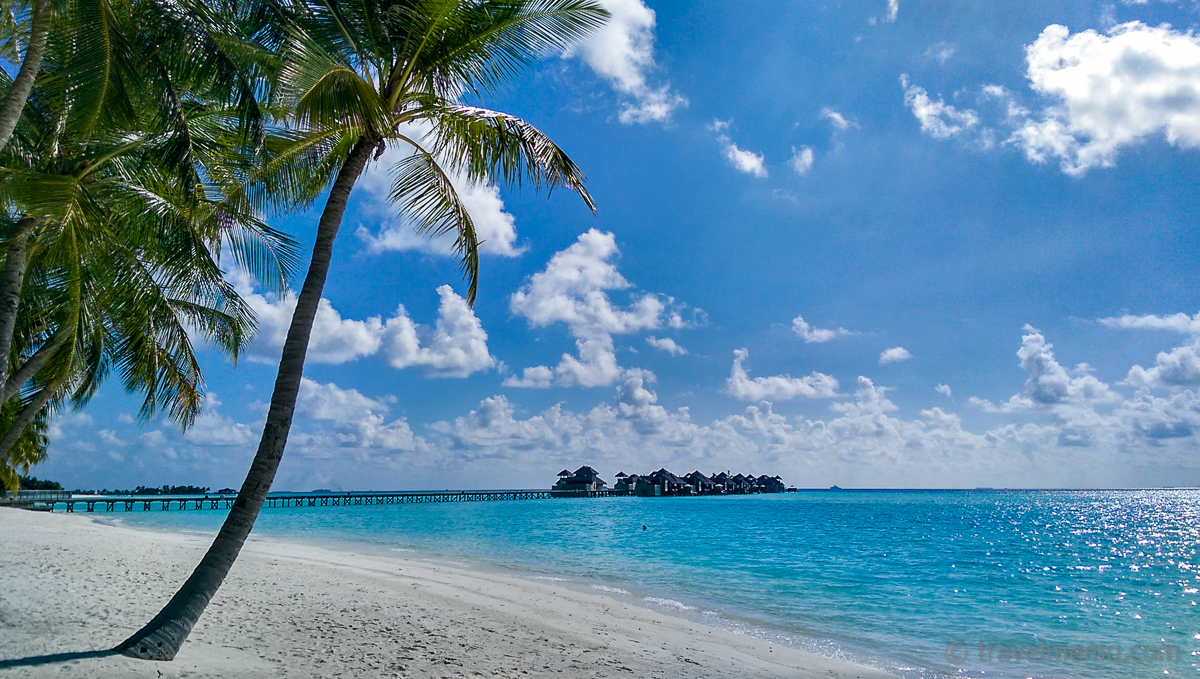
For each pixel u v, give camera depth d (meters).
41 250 9.34
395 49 7.27
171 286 10.12
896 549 29.11
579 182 7.52
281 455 6.22
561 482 120.00
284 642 6.95
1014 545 32.59
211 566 5.81
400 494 101.19
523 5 7.33
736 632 10.72
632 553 25.53
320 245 6.50
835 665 8.73
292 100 6.32
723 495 154.00
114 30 6.92
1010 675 8.87
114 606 8.27
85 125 7.28
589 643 8.65
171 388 12.87
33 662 4.97
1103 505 107.00
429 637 8.05
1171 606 14.95
